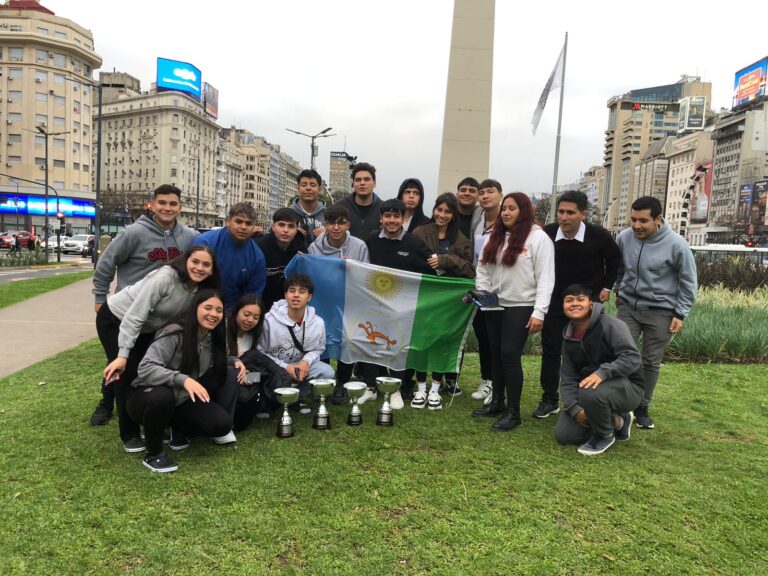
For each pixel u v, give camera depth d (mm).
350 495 3225
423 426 4473
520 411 5031
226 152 119938
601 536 2873
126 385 3781
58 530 2799
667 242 4551
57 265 27062
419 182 5836
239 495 3184
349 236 5305
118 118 100938
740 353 7688
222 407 3895
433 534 2836
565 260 4715
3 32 62469
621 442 4277
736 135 97938
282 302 4594
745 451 4141
